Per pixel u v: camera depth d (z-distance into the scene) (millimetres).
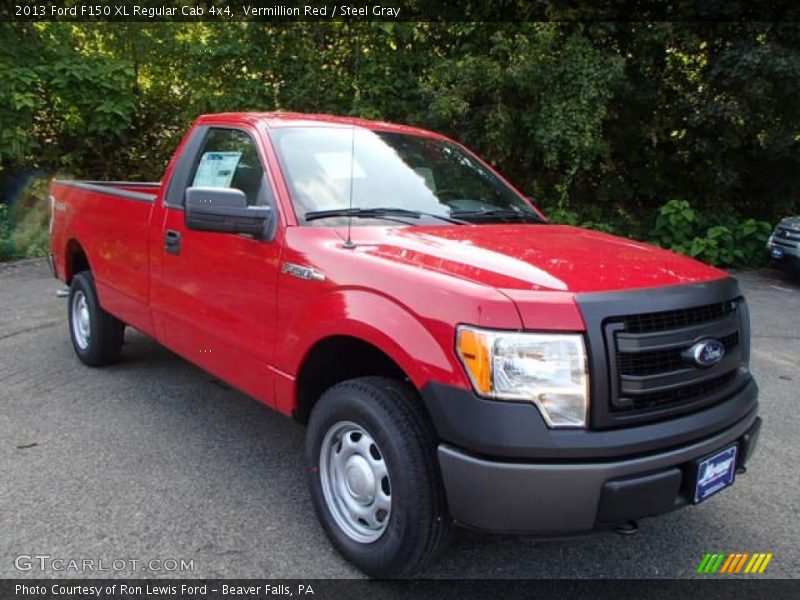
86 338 5324
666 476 2385
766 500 3529
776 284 9633
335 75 11227
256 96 11000
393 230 3215
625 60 10133
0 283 8336
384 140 4000
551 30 9680
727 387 2764
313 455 2949
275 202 3309
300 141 3645
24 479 3510
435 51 11305
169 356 5688
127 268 4551
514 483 2271
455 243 3010
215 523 3160
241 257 3395
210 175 3902
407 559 2557
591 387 2309
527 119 10195
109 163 11805
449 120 10336
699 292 2645
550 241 3180
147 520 3162
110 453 3855
